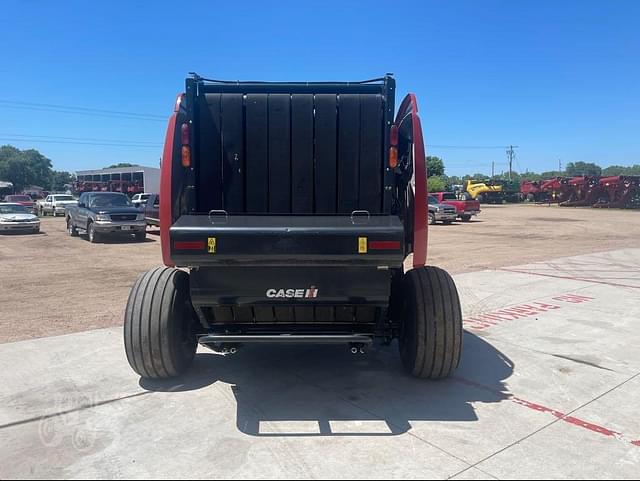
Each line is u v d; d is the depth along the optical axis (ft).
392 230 11.50
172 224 12.71
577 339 19.69
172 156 12.78
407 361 14.94
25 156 470.80
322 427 12.09
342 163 13.44
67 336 19.94
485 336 20.12
